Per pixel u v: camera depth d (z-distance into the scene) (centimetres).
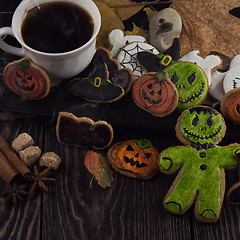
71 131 55
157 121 56
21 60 54
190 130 53
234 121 56
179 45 58
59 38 54
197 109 54
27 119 58
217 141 53
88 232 53
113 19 62
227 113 56
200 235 53
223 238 53
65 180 55
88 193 55
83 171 56
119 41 60
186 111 54
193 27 62
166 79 55
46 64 54
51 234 53
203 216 52
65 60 53
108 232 53
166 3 63
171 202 52
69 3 54
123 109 57
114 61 57
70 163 56
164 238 53
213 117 54
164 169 53
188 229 54
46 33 54
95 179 55
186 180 52
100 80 56
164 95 55
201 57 60
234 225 54
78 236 53
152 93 55
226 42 61
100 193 55
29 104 57
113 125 57
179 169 53
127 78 56
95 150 56
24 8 53
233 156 53
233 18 62
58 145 57
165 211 54
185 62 56
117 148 56
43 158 55
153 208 54
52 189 55
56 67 54
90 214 54
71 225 53
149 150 56
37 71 54
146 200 55
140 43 59
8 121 58
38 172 55
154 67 57
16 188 54
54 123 58
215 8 62
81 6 54
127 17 62
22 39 53
